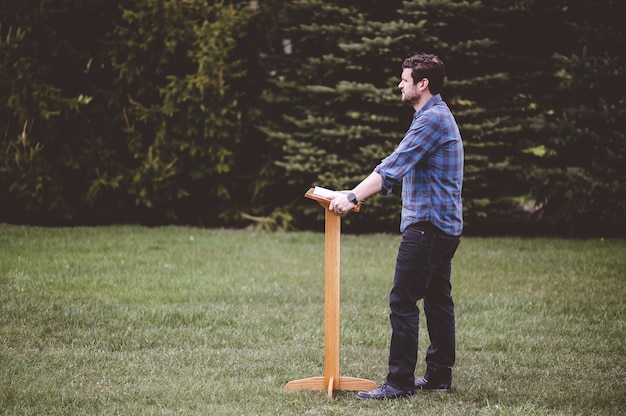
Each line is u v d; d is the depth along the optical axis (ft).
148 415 16.12
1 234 36.91
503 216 41.01
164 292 26.91
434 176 16.79
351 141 39.42
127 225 41.63
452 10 38.32
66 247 34.40
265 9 40.86
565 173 38.81
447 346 17.85
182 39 39.78
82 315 23.52
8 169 39.04
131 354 20.34
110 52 40.14
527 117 40.73
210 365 19.71
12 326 22.40
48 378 18.20
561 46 41.73
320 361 20.20
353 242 38.06
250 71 42.01
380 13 40.45
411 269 16.89
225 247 35.88
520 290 28.37
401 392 17.34
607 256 34.55
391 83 38.19
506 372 19.47
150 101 41.57
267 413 16.43
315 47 41.45
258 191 42.06
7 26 39.91
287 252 35.09
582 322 24.25
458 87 39.17
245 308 25.17
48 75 40.78
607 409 16.85
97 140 40.78
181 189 41.14
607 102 39.42
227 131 40.60
